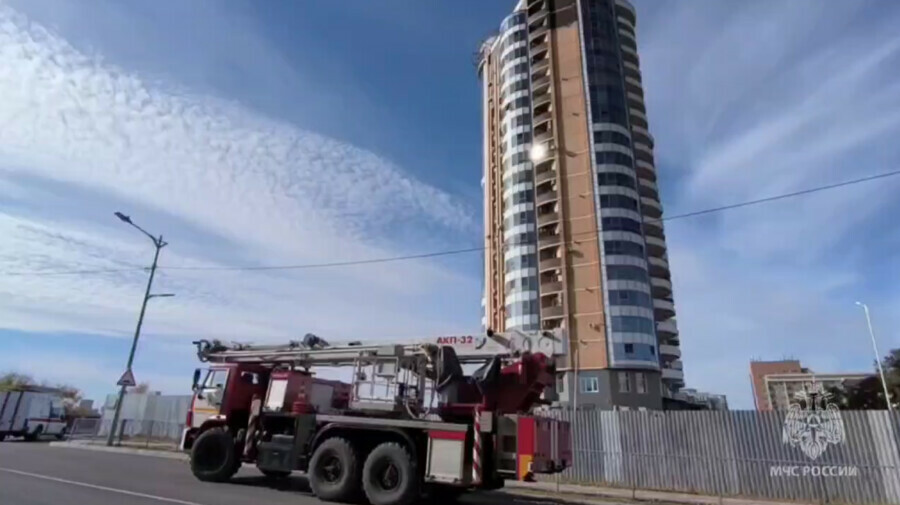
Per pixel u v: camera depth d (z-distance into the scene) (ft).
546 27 217.15
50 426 94.27
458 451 30.63
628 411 54.03
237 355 42.70
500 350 34.53
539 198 195.83
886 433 43.47
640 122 210.59
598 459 53.83
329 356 38.70
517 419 30.83
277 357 40.91
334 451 33.01
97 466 44.21
